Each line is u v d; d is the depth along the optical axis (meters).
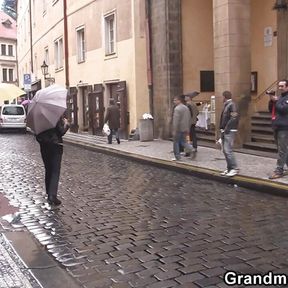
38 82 37.41
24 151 18.20
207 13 19.12
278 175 9.88
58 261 5.52
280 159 9.84
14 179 11.39
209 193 9.45
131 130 20.14
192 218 7.39
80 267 5.30
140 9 19.45
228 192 9.52
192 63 19.00
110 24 22.62
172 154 14.70
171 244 6.04
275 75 17.56
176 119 13.15
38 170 12.85
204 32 19.11
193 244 6.02
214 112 16.66
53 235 6.61
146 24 19.39
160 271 5.09
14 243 6.24
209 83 19.25
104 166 13.78
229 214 7.62
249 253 5.62
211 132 17.45
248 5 14.43
